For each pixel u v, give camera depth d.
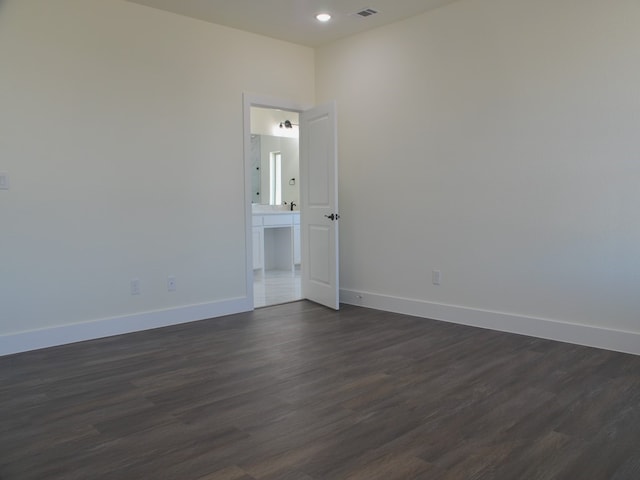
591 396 2.52
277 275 7.01
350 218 4.88
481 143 3.81
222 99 4.39
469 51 3.83
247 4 3.87
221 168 4.41
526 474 1.82
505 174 3.68
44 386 2.75
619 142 3.14
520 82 3.56
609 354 3.16
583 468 1.86
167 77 4.04
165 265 4.09
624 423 2.22
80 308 3.64
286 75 4.87
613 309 3.22
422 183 4.23
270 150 7.26
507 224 3.70
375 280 4.70
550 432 2.14
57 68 3.47
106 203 3.74
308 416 2.33
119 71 3.76
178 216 4.15
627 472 1.83
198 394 2.62
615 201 3.18
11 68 3.28
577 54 3.28
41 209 3.43
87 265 3.66
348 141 4.84
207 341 3.62
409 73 4.26
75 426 2.25
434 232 4.17
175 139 4.10
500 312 3.78
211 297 4.39
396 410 2.39
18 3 3.29
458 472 1.83
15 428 2.24
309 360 3.16
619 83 3.12
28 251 3.39
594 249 3.28
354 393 2.61
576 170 3.33
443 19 3.98
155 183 4.00
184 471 1.86
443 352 3.29
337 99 4.91
